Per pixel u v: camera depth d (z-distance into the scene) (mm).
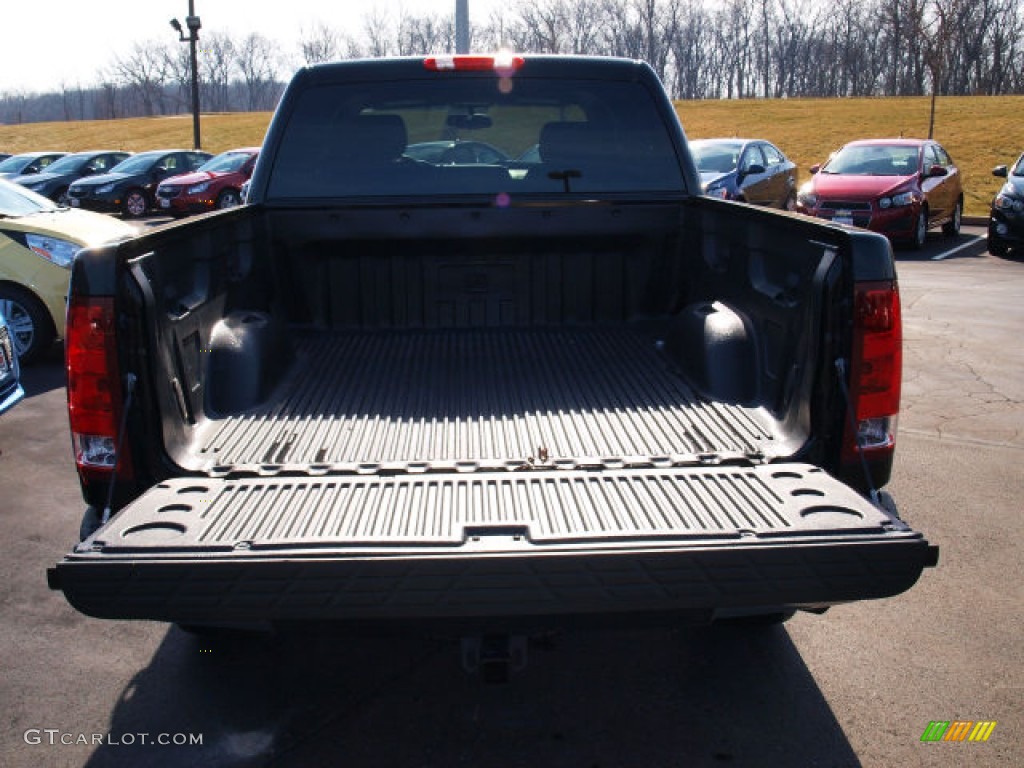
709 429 3096
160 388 2822
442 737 3096
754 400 3338
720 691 3348
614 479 2699
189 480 2707
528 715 3213
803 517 2424
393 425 3189
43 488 5387
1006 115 33938
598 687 3379
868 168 16031
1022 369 7754
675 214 4148
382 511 2502
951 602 3971
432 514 2484
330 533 2367
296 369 3730
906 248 15633
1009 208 14375
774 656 3570
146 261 2826
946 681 3396
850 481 2850
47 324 8102
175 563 2236
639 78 4117
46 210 8766
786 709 3234
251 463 2871
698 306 3625
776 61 76812
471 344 4043
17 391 6051
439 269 4184
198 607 2268
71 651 3654
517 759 2979
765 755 2990
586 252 4199
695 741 3064
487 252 4168
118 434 2703
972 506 4953
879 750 3014
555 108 4160
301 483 2678
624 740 3074
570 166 4121
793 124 37594
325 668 3520
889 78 70562
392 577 2248
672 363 3756
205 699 3326
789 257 3139
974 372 7660
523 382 3586
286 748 3043
